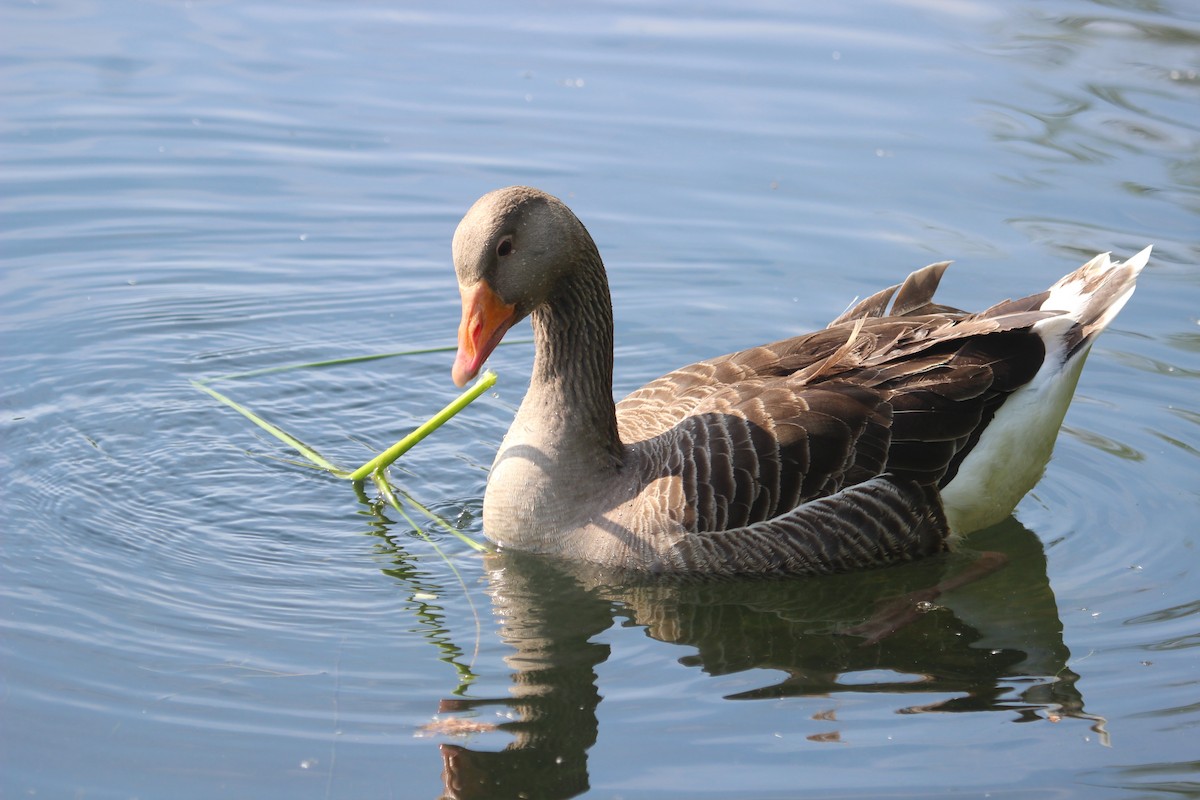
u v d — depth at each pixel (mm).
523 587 11812
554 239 11633
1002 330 11992
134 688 10117
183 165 19734
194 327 16562
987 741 9727
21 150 19844
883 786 9180
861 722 9953
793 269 17703
